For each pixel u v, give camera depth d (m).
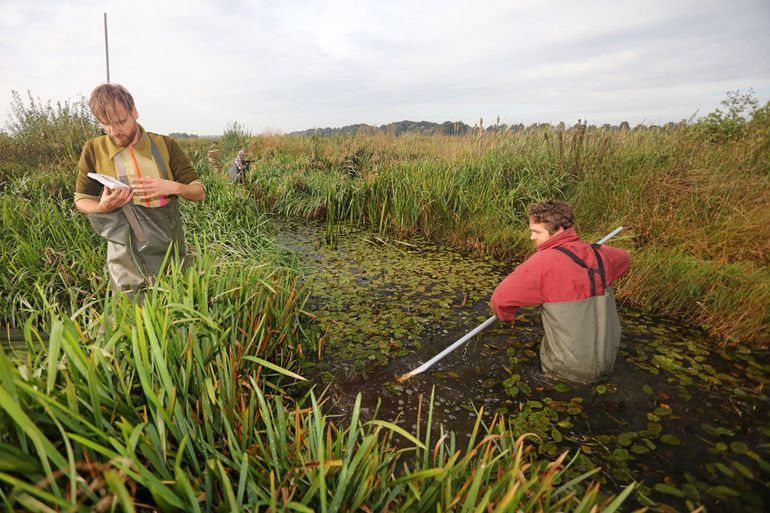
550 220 2.34
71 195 5.13
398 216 6.39
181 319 1.79
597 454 1.98
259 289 2.88
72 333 1.45
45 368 1.41
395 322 3.38
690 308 3.46
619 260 2.48
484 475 1.49
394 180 6.96
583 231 5.27
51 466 1.08
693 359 2.77
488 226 5.64
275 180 8.65
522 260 5.06
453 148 7.89
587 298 2.34
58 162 6.25
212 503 1.35
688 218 4.73
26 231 4.08
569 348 2.43
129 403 1.39
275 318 2.91
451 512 1.31
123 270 2.23
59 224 4.10
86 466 0.98
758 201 4.72
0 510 0.94
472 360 2.81
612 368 2.56
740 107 6.48
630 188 5.38
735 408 2.29
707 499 1.72
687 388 2.46
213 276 2.64
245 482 1.30
